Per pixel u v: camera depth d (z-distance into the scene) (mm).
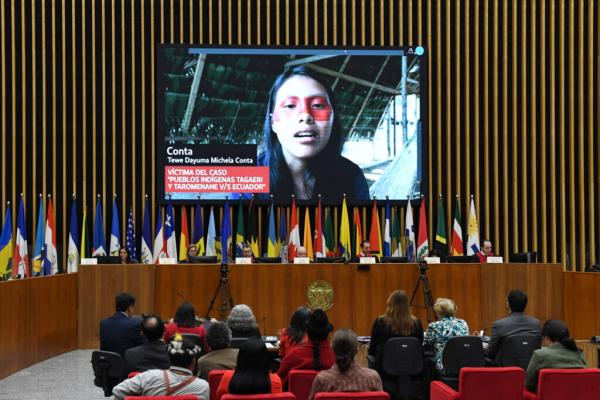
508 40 15773
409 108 14867
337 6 15492
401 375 7133
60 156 15102
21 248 12195
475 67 15633
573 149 15750
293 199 14555
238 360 4609
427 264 11086
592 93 15672
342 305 11133
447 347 6973
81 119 15203
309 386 5863
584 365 6059
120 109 15258
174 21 15258
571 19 15781
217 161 14617
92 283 11406
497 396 5859
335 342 5152
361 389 5074
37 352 10430
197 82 14641
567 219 15820
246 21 15359
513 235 15594
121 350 7492
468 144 15570
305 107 14719
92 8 15195
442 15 15711
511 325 7270
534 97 15633
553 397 5734
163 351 6129
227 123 14641
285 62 14742
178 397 4449
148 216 14141
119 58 15305
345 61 14805
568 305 11148
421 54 14906
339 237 14773
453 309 7418
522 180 15703
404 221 15125
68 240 15070
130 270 11359
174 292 11242
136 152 15211
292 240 13906
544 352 6070
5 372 9453
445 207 15484
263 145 14688
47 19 15219
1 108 14930
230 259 14039
